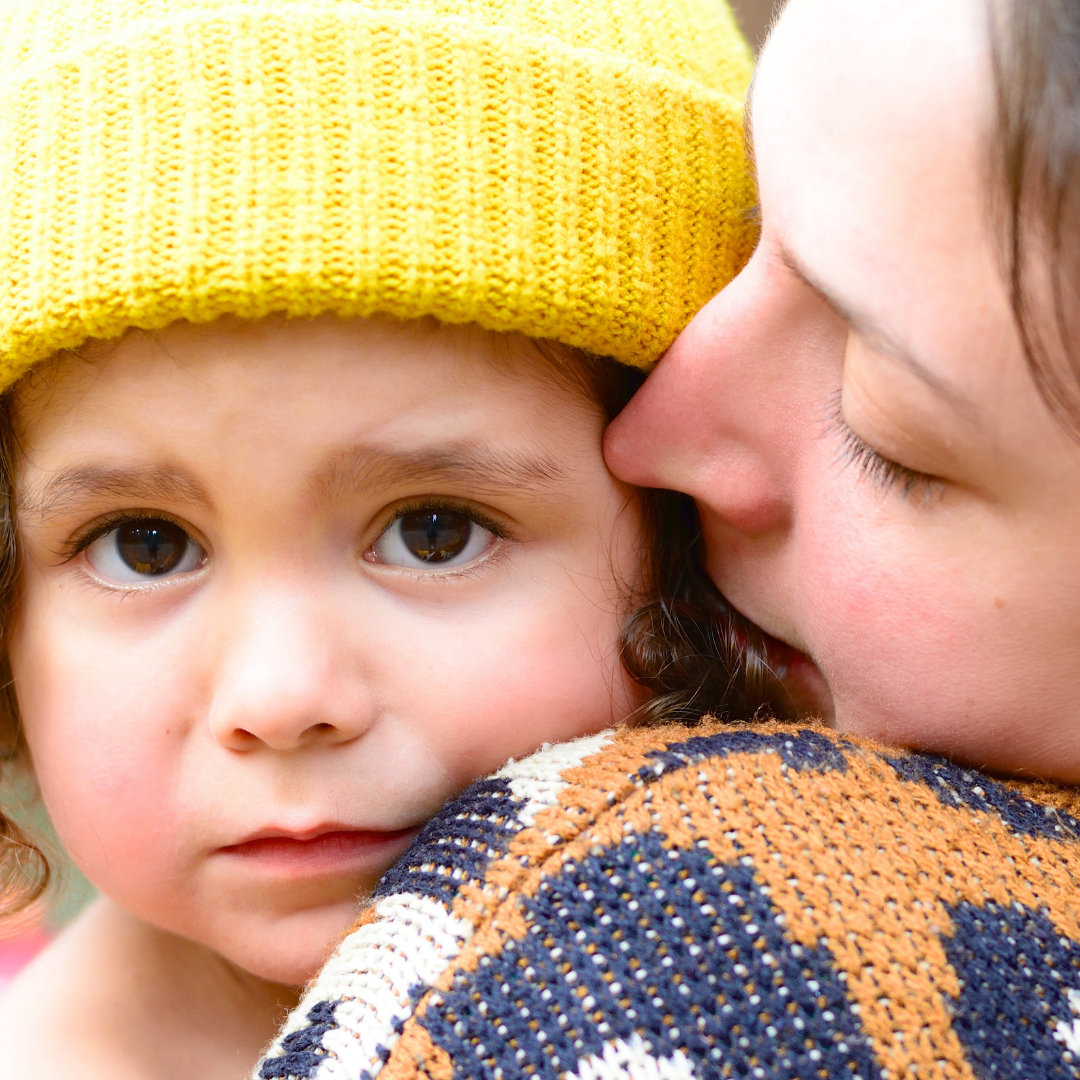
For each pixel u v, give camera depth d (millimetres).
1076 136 414
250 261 568
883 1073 403
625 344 639
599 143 628
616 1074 407
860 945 430
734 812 478
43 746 710
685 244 659
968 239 453
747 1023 413
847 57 505
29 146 606
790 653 685
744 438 608
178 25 598
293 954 678
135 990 793
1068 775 545
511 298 598
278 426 607
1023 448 465
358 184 582
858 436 526
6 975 1165
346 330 602
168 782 666
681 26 715
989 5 454
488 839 509
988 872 468
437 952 465
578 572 694
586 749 570
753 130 598
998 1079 409
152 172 583
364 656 650
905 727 555
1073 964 447
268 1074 470
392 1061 433
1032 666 514
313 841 667
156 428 615
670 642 708
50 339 596
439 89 602
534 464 661
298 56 592
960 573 510
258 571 640
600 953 435
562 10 660
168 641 664
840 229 499
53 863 936
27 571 702
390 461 628
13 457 675
